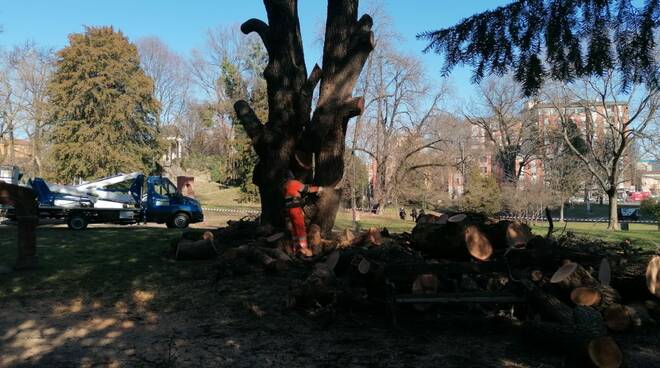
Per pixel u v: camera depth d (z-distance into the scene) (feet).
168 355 17.53
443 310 22.34
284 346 18.60
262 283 27.89
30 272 31.42
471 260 23.84
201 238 40.40
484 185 144.36
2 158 175.32
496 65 22.85
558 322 18.48
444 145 155.33
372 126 154.71
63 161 152.46
